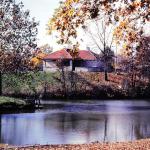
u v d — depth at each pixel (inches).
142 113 1957.4
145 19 661.3
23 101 2133.4
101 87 3270.2
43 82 3225.9
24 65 2203.5
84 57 4089.6
